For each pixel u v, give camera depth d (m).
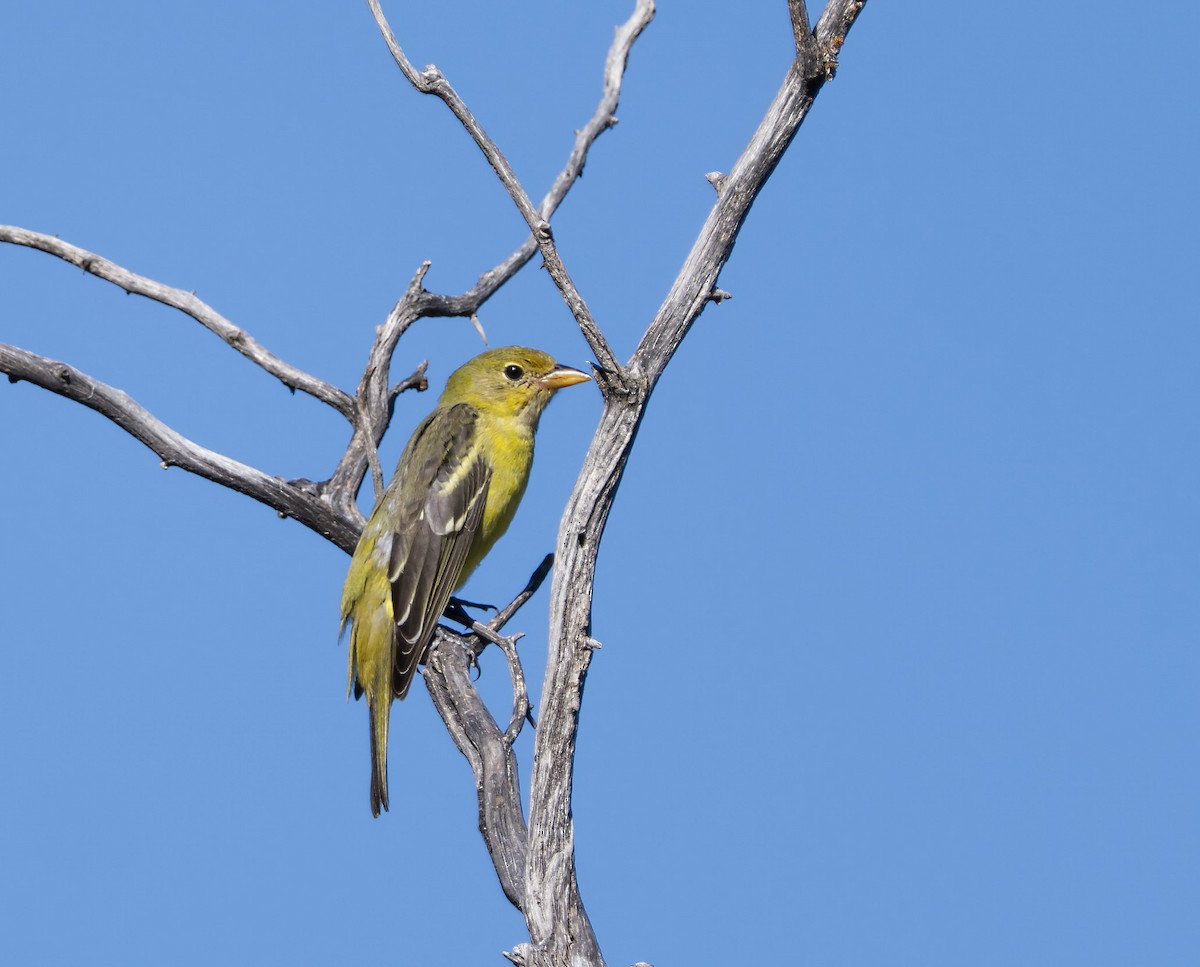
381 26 8.29
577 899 8.10
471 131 7.82
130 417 11.70
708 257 8.04
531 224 7.48
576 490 7.82
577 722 7.98
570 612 7.86
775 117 8.09
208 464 12.04
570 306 7.55
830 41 8.00
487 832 9.16
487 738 9.90
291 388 12.56
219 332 12.30
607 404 7.79
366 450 12.60
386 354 12.94
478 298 13.74
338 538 12.49
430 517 12.05
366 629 11.74
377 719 11.55
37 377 11.30
